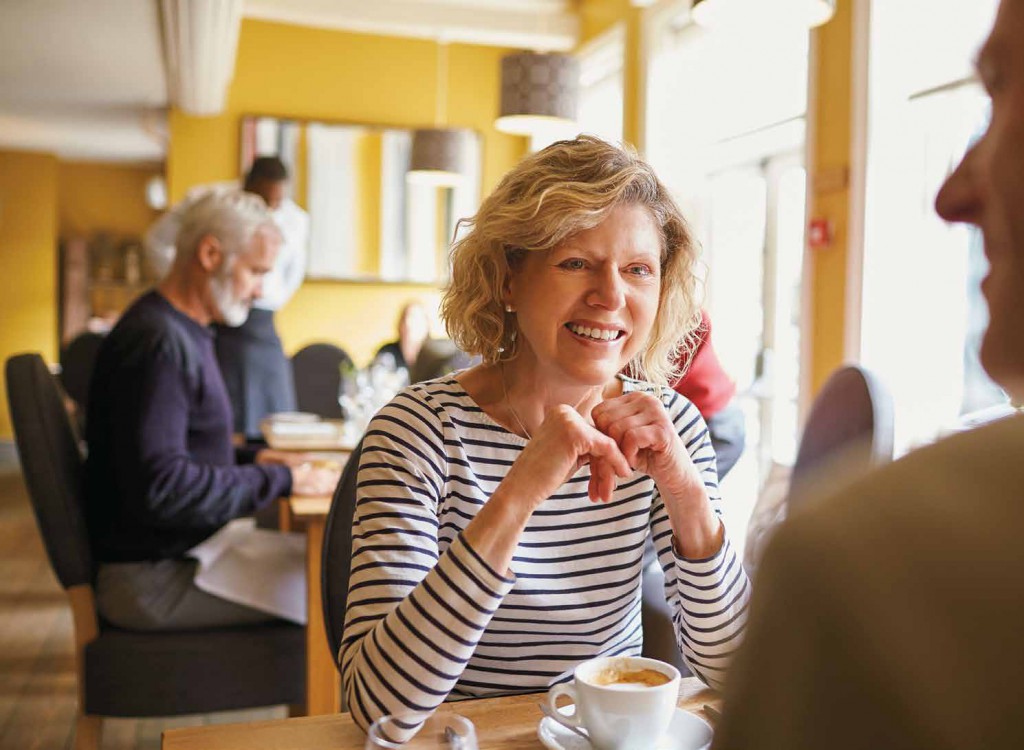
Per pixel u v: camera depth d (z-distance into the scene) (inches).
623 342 47.4
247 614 82.9
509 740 36.7
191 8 174.2
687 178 230.1
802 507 12.1
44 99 292.8
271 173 172.2
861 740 10.6
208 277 89.6
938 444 11.9
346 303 278.1
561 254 45.9
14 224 394.9
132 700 78.9
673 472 42.7
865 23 153.3
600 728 34.6
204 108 258.1
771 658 11.5
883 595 10.8
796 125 190.7
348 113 275.7
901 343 155.2
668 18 230.4
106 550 81.9
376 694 37.1
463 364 115.5
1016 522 10.7
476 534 37.9
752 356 209.8
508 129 194.5
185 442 84.8
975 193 13.1
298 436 129.9
